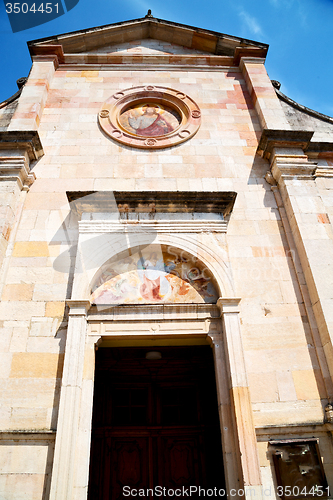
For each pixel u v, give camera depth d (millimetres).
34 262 7418
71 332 6508
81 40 11742
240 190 8695
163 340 7242
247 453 5617
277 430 6000
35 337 6621
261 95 10336
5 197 7801
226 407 6164
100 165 8922
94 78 10906
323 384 6461
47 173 8727
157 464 8406
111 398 9148
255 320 6996
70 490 5285
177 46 12328
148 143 9391
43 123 9680
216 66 11547
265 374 6488
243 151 9430
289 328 6953
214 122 10016
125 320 6863
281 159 8781
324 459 5859
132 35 12273
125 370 9398
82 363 6336
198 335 6922
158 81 10969
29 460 5637
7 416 5922
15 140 8570
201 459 8461
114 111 10156
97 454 8430
